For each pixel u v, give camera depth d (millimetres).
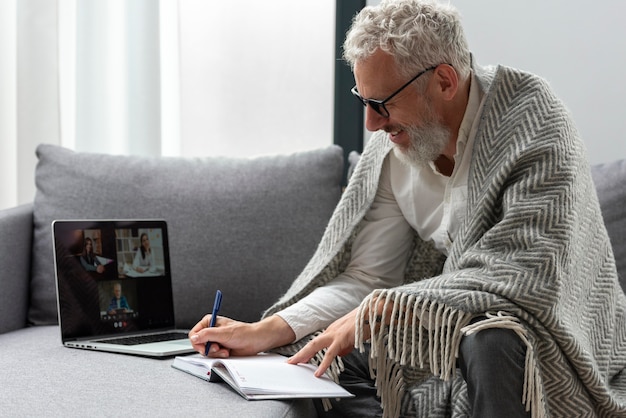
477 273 1504
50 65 2600
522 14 2416
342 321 1622
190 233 2195
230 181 2250
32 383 1477
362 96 1684
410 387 1668
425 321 1508
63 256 1875
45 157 2324
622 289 1938
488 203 1616
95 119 2621
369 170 1925
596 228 1663
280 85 2635
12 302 2146
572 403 1513
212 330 1634
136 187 2244
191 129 2680
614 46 2365
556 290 1457
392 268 1909
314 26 2604
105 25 2604
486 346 1391
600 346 1628
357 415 1672
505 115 1666
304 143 2635
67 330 1848
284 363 1614
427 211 1847
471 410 1471
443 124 1705
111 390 1445
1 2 2674
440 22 1666
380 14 1669
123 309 1961
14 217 2182
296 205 2219
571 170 1571
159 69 2564
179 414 1316
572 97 2400
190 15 2654
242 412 1347
